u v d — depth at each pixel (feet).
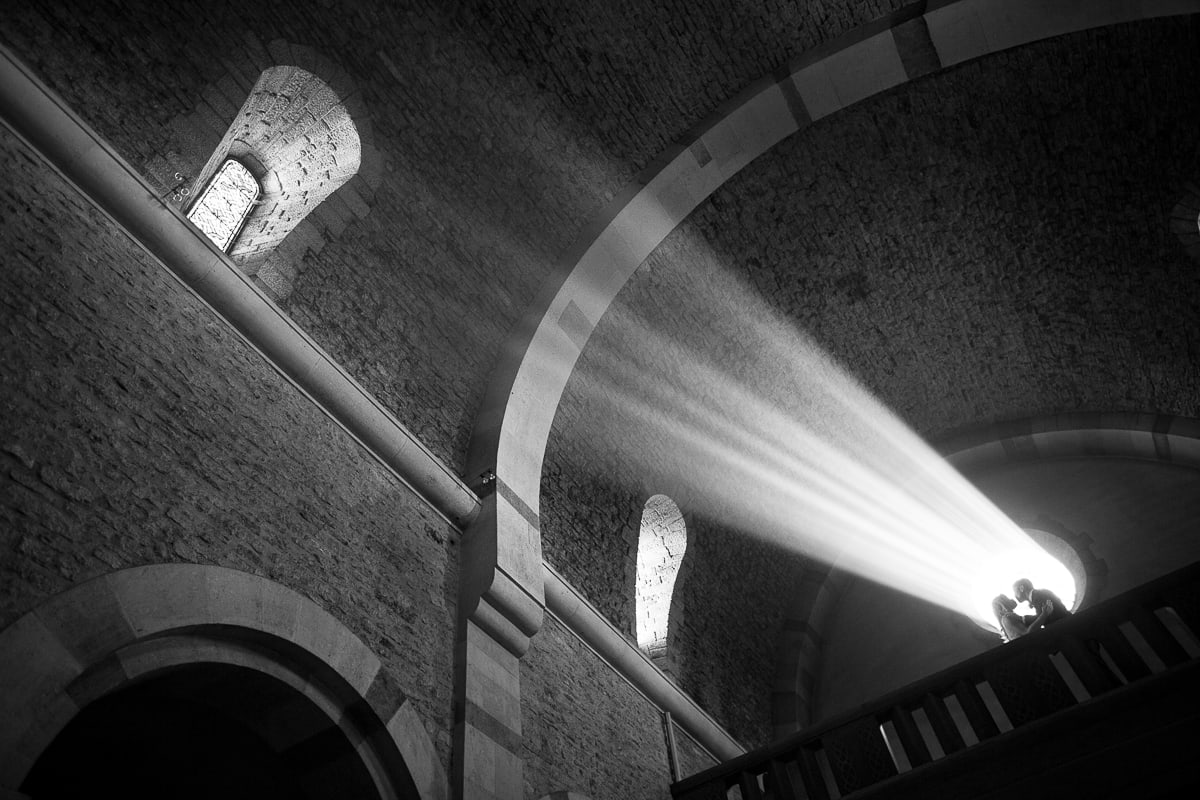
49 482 17.81
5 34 21.27
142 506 19.33
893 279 45.68
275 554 21.88
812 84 38.37
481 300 33.73
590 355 37.81
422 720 23.71
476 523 29.22
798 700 47.70
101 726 21.98
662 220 37.81
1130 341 45.78
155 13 24.45
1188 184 40.68
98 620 17.31
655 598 41.50
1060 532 46.70
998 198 43.34
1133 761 23.24
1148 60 37.52
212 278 23.18
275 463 23.11
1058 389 49.21
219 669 20.03
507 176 34.27
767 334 44.27
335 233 29.04
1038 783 24.04
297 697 21.18
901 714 27.81
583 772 29.09
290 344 24.76
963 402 50.39
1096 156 41.14
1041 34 37.14
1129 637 38.45
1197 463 45.29
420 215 31.60
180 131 24.67
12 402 17.84
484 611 27.17
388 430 27.04
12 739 15.25
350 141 29.68
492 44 32.71
